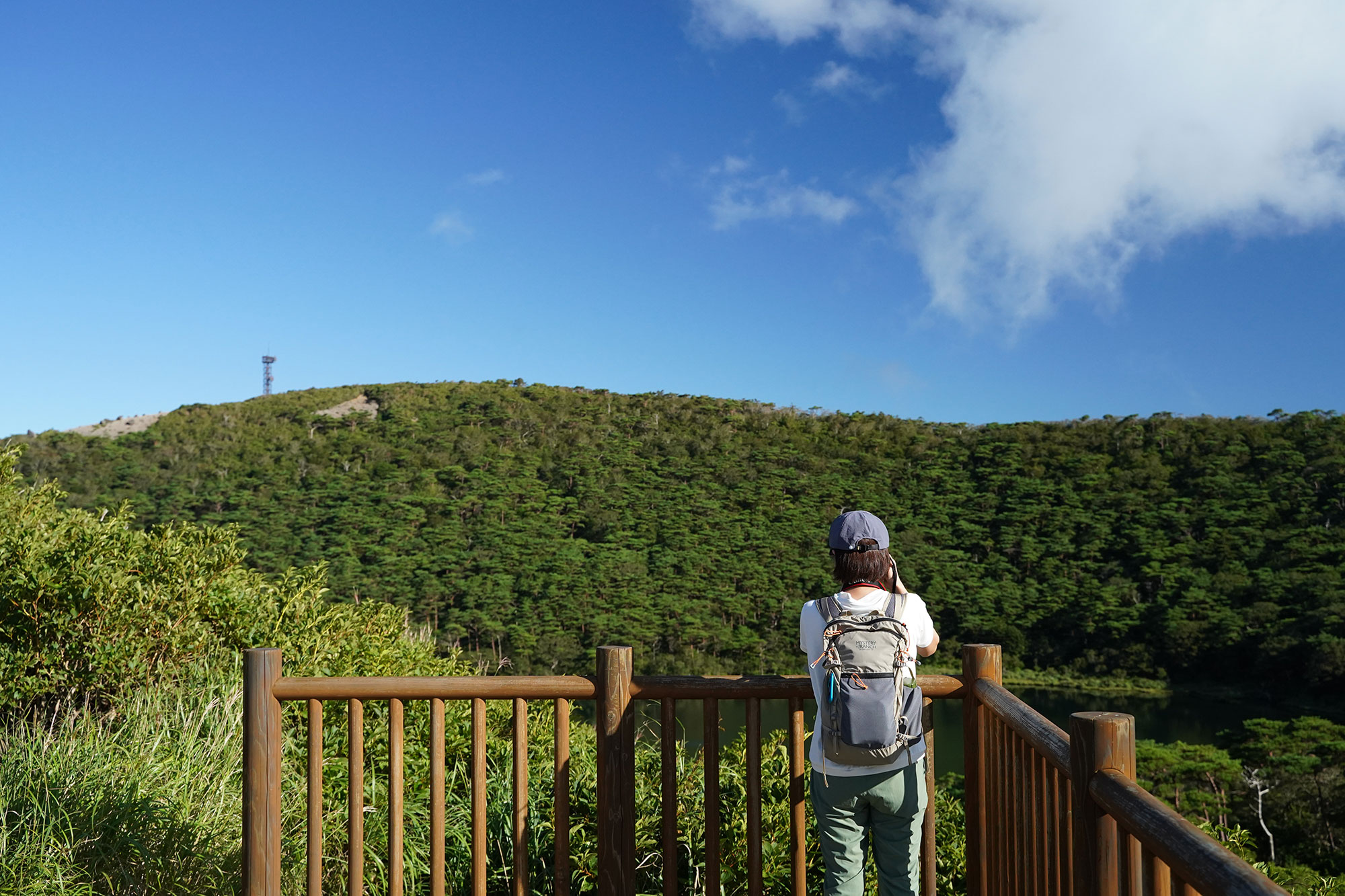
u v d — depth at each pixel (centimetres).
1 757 323
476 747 222
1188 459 10912
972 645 229
